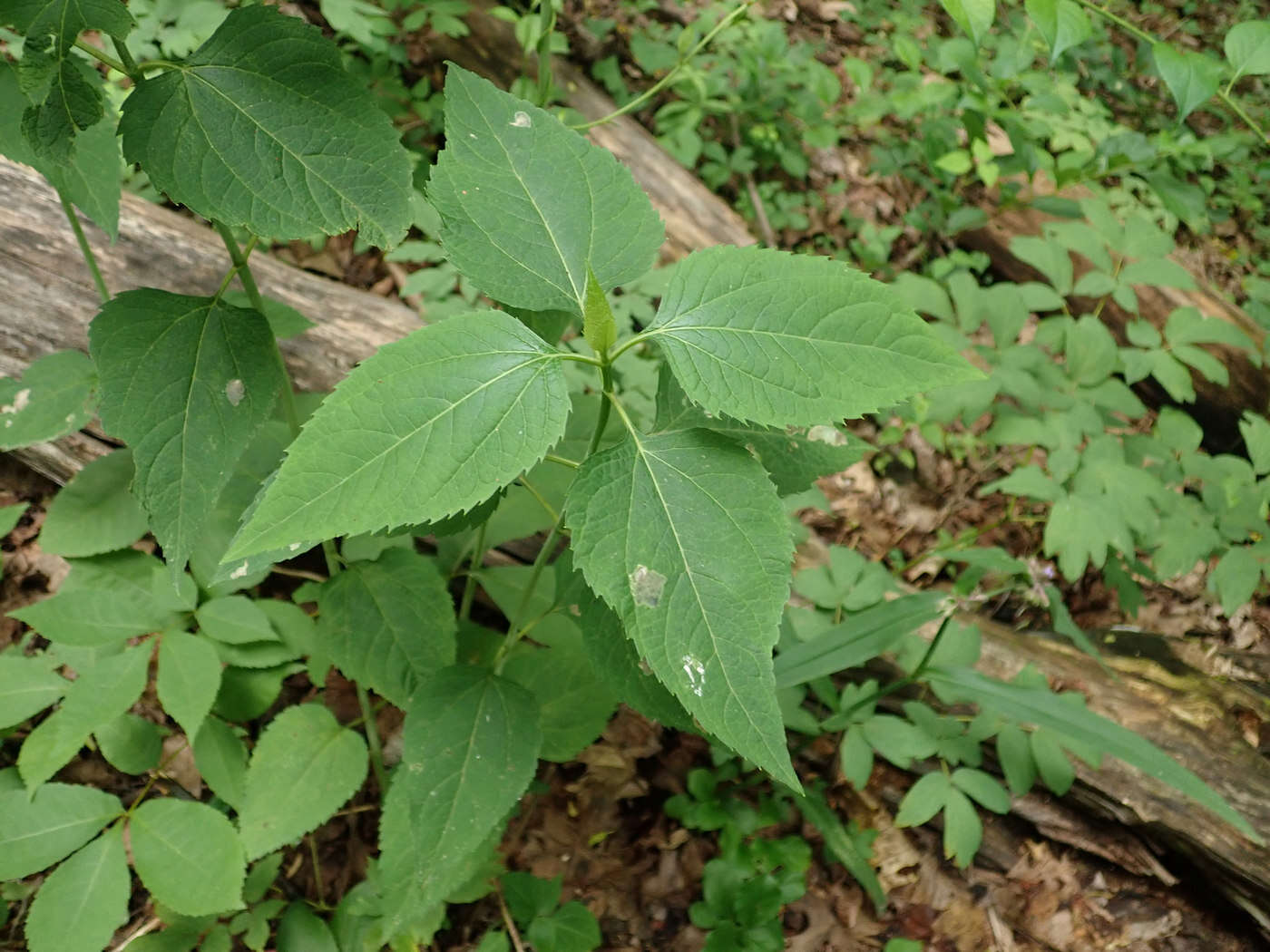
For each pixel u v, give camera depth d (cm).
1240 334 301
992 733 251
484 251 118
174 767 242
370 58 397
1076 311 464
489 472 97
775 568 98
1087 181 370
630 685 150
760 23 461
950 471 394
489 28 420
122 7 114
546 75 221
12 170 248
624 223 124
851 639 206
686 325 107
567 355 105
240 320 144
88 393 176
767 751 92
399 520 93
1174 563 281
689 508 100
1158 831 262
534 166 124
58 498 209
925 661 217
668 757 280
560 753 202
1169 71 165
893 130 504
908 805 239
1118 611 358
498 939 215
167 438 138
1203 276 491
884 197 480
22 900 219
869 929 262
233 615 200
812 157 482
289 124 124
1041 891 273
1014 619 351
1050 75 469
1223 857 255
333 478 92
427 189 119
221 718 211
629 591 97
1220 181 547
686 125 430
